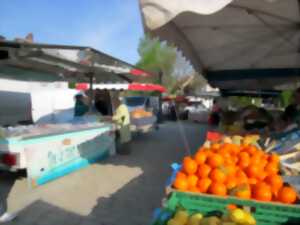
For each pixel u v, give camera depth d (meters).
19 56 4.44
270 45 6.11
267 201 2.14
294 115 5.04
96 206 4.50
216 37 5.75
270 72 7.40
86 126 6.90
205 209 2.23
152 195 5.00
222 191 2.27
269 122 5.63
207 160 2.59
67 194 4.98
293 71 7.19
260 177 2.51
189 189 2.36
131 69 6.92
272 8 4.32
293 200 2.12
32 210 4.30
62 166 5.99
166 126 17.75
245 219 1.91
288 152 3.17
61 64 5.76
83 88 12.06
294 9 4.32
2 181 5.59
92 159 7.12
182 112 22.38
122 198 4.84
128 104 15.95
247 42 5.99
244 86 9.34
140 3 2.32
